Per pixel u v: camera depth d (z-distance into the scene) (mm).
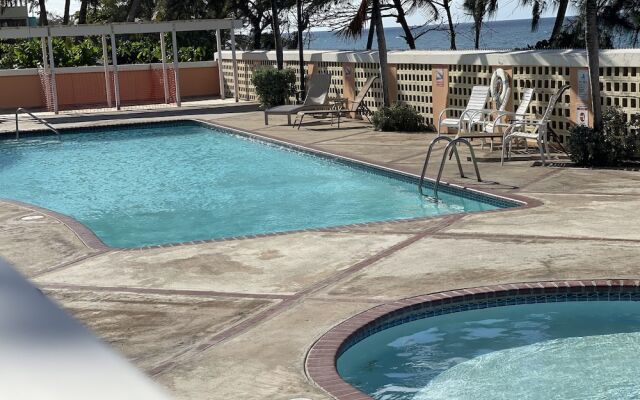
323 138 16453
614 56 12086
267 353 5152
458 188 10898
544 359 5203
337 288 6523
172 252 7965
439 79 16203
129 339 5539
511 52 14227
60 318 696
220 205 11391
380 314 5770
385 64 17328
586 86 12625
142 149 17203
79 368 650
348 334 5410
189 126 20828
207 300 6371
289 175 13391
